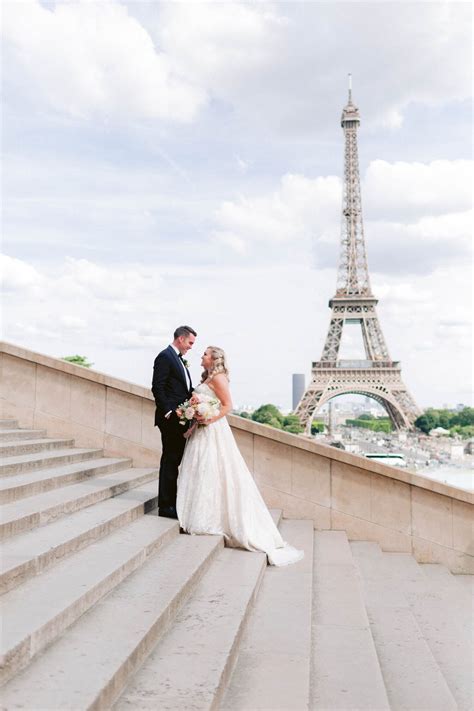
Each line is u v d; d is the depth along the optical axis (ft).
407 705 16.89
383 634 22.63
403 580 31.50
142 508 28.58
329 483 39.78
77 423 42.11
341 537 37.19
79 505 26.27
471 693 18.81
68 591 16.87
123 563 20.03
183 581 20.04
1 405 42.68
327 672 17.40
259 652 17.78
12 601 15.97
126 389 41.55
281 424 513.04
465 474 443.73
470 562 38.63
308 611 21.29
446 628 24.90
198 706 13.07
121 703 13.17
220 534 27.40
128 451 41.63
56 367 42.09
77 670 13.26
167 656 15.74
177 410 27.45
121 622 16.24
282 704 14.62
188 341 29.30
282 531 35.78
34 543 19.97
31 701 11.82
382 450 544.62
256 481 40.16
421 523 39.06
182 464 28.55
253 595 21.61
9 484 25.55
